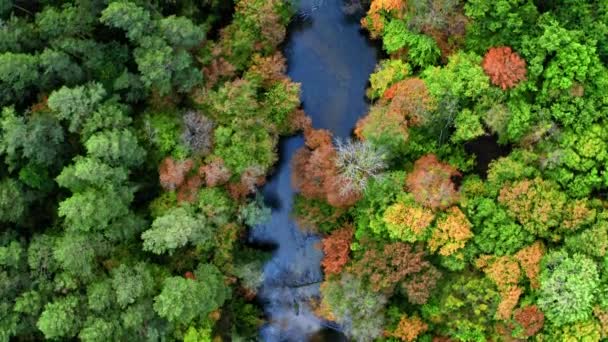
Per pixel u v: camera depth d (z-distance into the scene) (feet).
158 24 96.68
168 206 104.06
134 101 102.78
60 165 99.71
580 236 96.68
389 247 99.76
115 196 94.84
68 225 95.55
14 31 96.27
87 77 101.14
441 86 102.89
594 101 99.04
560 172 99.40
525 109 100.99
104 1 97.25
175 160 102.17
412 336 102.58
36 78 96.78
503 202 100.22
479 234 101.04
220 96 102.94
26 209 98.73
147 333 96.32
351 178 101.30
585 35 100.37
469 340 101.65
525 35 100.99
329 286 103.60
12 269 94.27
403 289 102.17
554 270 95.66
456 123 104.37
